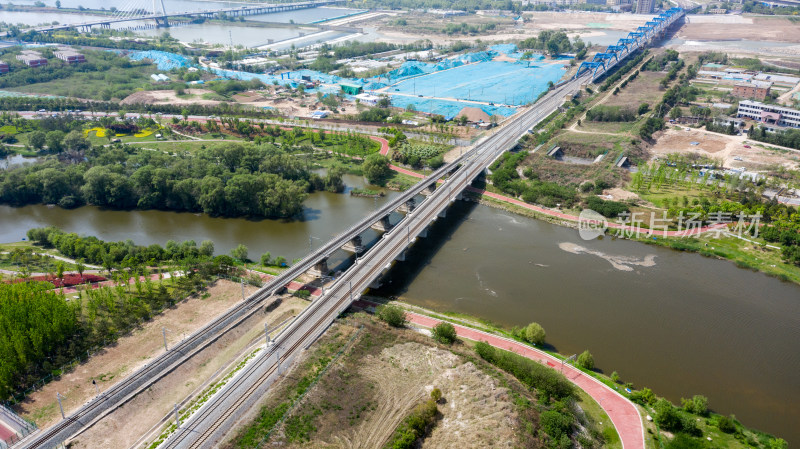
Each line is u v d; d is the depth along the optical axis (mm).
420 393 139750
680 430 128125
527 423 126500
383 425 129625
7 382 140625
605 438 126688
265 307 180375
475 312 184125
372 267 198500
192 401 140375
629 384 145000
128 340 165625
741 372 154625
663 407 129750
